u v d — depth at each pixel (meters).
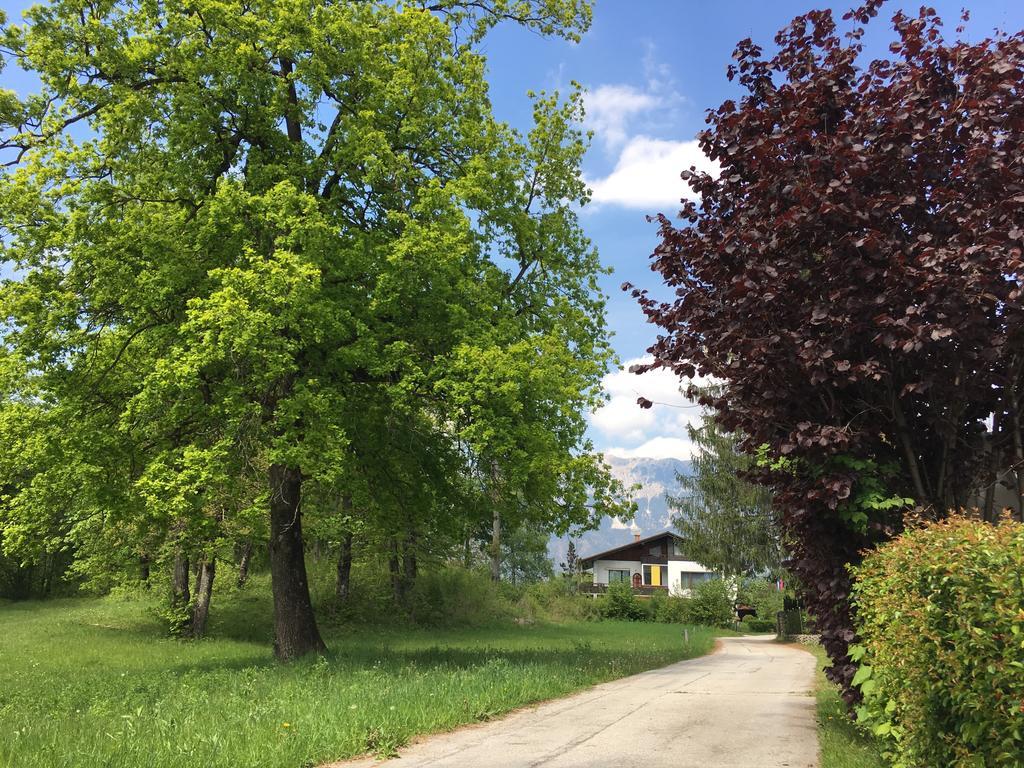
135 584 29.22
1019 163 5.41
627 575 76.31
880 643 4.73
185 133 14.95
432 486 17.98
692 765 6.30
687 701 10.84
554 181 19.30
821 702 10.07
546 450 14.48
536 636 33.47
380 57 16.50
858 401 6.35
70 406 14.63
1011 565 3.28
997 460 6.09
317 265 13.80
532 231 18.30
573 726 8.52
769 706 10.22
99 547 26.59
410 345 15.02
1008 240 5.16
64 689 12.80
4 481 15.55
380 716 8.04
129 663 18.95
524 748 7.20
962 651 3.55
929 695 4.01
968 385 5.82
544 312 18.34
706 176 7.48
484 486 16.97
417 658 16.45
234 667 15.71
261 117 15.68
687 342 7.27
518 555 76.19
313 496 23.30
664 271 7.47
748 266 6.51
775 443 6.71
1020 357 5.67
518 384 13.70
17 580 45.34
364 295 15.46
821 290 6.38
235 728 7.39
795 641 36.31
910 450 6.21
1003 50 5.75
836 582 6.47
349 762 6.63
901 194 6.18
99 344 14.93
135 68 15.46
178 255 14.48
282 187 13.88
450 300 15.55
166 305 14.81
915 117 5.87
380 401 16.31
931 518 5.90
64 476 14.57
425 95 16.52
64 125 15.34
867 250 5.78
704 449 39.84
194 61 14.95
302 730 7.21
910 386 5.75
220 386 14.30
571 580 62.03
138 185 15.27
